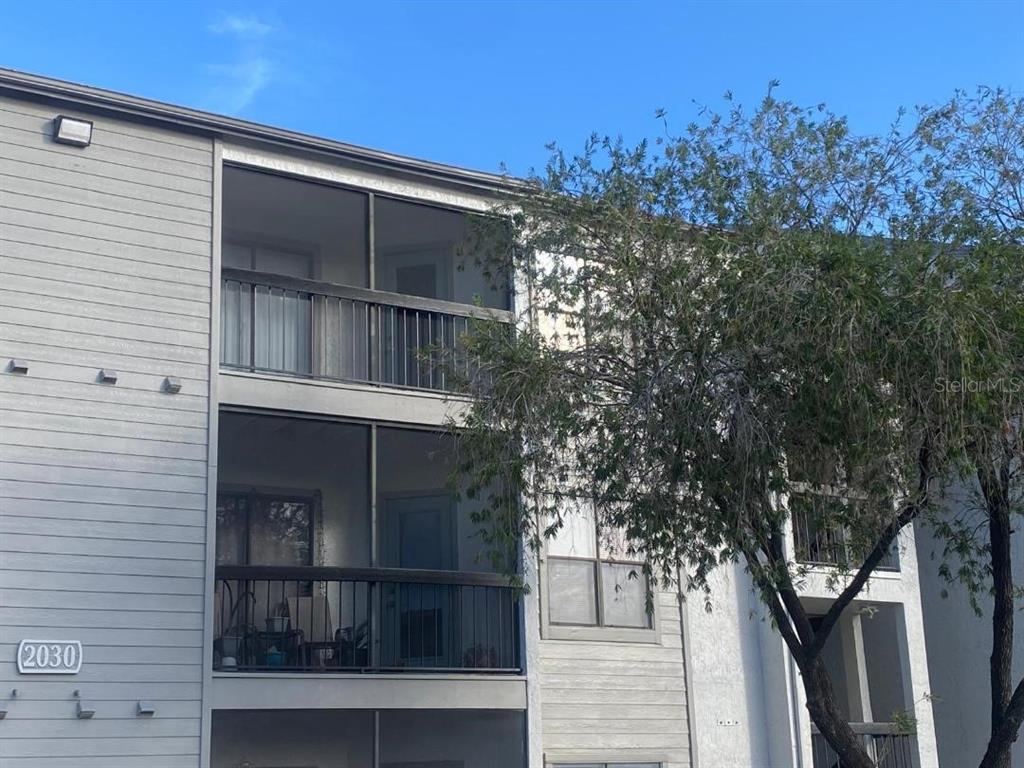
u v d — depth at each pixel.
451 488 15.59
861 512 13.99
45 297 14.62
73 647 13.87
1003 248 13.47
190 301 15.50
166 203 15.62
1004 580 14.33
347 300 17.34
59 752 13.57
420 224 18.47
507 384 13.91
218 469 17.28
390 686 15.75
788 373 13.18
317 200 17.42
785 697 18.73
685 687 18.14
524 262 15.48
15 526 13.88
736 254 13.66
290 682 15.14
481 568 17.50
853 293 12.50
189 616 14.62
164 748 14.15
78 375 14.60
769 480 13.34
